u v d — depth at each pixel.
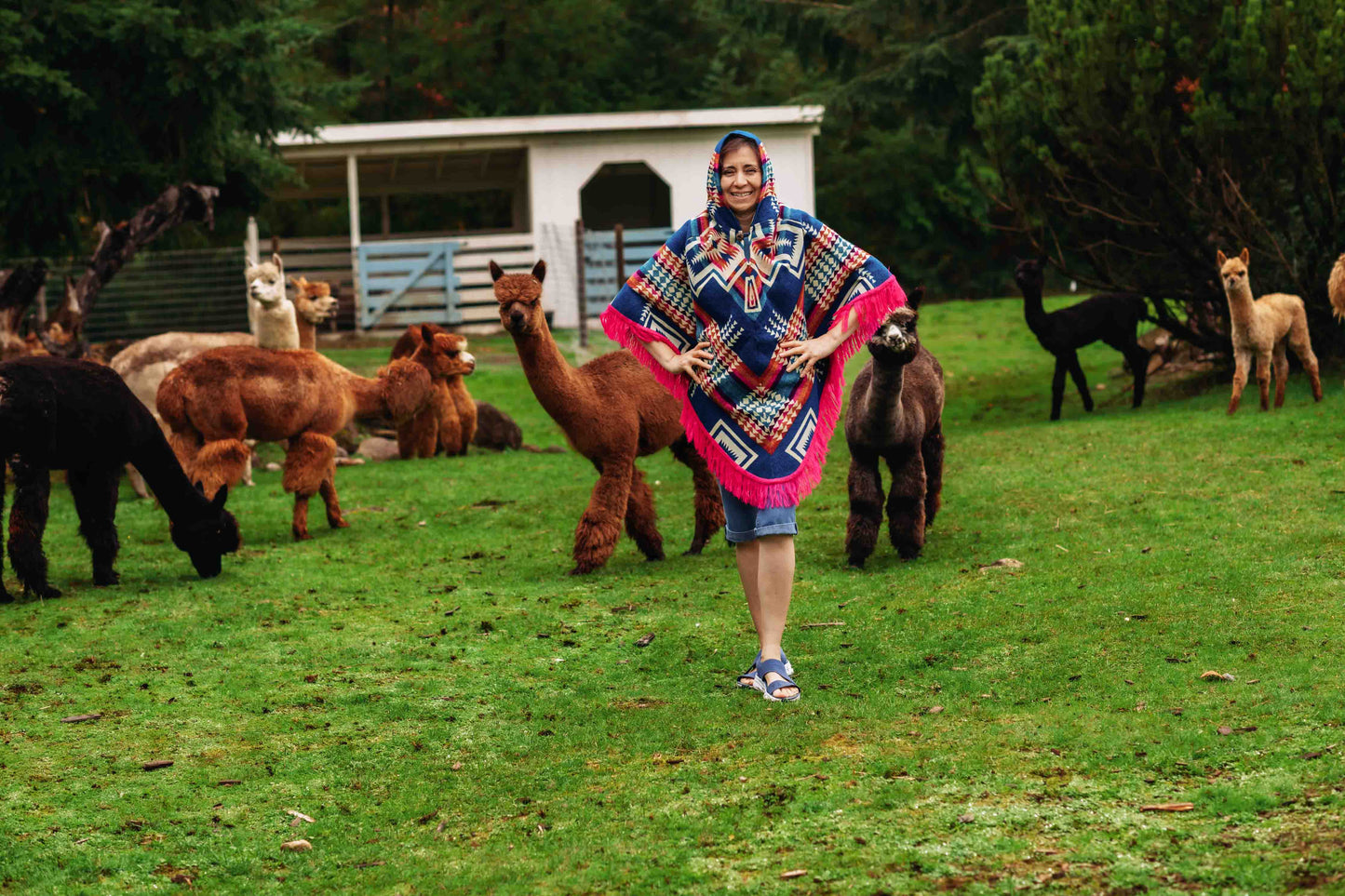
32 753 4.84
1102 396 14.20
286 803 4.32
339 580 7.79
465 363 11.93
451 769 4.58
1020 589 6.38
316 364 9.36
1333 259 11.77
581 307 21.14
